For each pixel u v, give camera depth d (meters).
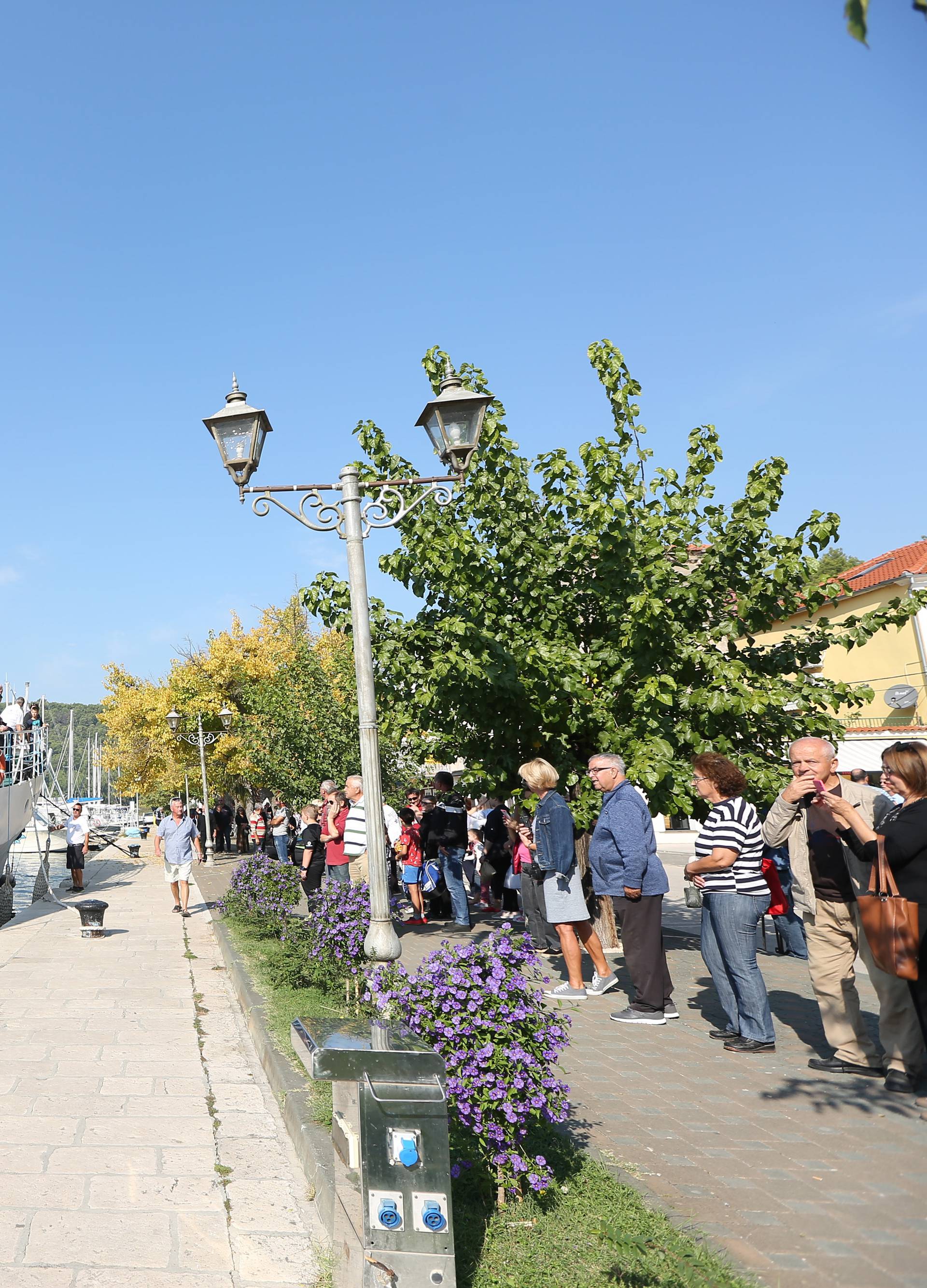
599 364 11.20
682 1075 5.96
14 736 23.08
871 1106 5.23
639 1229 3.81
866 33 1.78
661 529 10.40
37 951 12.46
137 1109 5.82
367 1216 3.32
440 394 6.94
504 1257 3.63
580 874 8.51
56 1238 4.03
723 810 6.62
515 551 10.71
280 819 26.80
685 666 10.57
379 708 11.45
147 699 39.34
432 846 12.99
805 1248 3.65
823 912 5.84
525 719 10.61
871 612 10.81
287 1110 5.53
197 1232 4.12
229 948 11.62
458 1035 4.13
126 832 36.84
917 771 5.12
